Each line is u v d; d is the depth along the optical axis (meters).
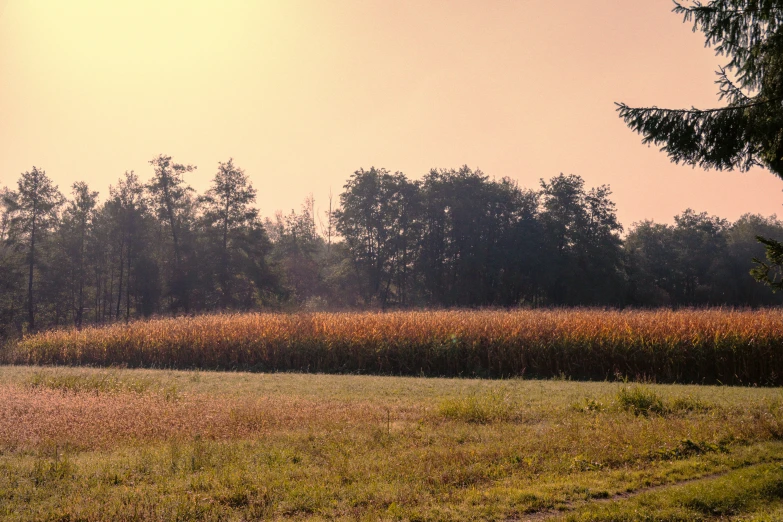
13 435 10.56
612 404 13.91
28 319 58.72
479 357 24.16
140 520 6.63
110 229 66.00
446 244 76.38
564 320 26.16
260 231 64.25
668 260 85.31
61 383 16.94
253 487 7.71
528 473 8.59
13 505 7.08
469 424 12.16
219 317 32.66
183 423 11.27
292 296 65.56
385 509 7.09
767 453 9.61
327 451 9.64
